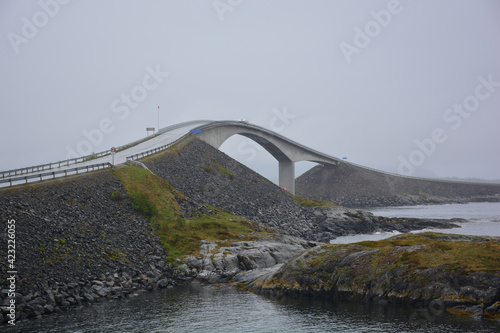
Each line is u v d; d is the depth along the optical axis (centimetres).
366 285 4353
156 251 6016
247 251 6184
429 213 18062
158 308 4319
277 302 4509
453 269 3944
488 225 12131
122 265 5259
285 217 10425
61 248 4903
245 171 12519
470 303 3725
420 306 3966
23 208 5219
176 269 5725
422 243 4903
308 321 3866
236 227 7425
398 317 3809
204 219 7525
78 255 4959
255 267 5947
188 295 4844
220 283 5434
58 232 5147
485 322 3534
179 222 6925
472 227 11650
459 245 4422
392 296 4131
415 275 4091
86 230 5556
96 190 6788
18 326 3688
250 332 3647
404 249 4497
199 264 5828
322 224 10869
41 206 5488
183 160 10788
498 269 3778
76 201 6119
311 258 4950
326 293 4572
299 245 6962
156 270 5553
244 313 4150
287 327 3744
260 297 4731
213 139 14950
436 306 3841
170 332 3647
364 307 4169
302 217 11131
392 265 4319
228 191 10338
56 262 4647
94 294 4559
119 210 6600
